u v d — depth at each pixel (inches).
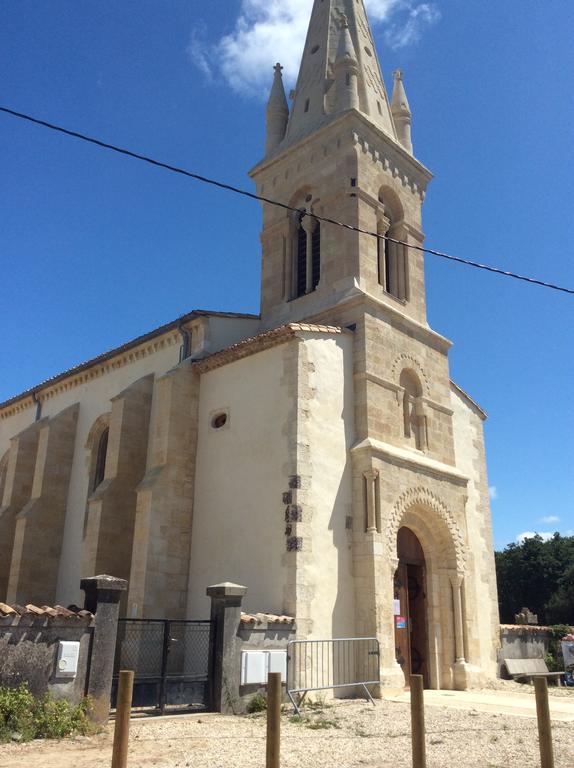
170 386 837.2
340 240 920.3
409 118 1124.5
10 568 1032.2
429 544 852.6
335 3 1158.3
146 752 400.5
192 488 816.9
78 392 1111.0
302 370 747.4
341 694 666.2
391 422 829.2
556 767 380.8
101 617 493.0
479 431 1059.9
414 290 991.0
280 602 666.8
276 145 1115.9
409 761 388.5
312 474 718.5
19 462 1098.1
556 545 2105.1
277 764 295.9
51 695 455.5
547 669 975.0
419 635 823.7
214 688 554.9
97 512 832.9
